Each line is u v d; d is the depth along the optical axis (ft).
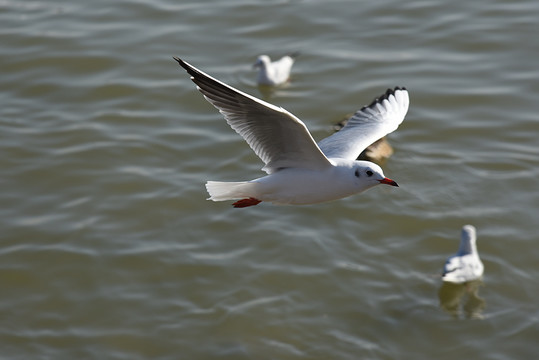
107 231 55.93
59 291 51.49
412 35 77.61
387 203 58.34
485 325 48.93
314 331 48.55
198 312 49.93
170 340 48.16
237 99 31.40
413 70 72.49
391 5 82.38
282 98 69.67
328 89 70.54
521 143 63.98
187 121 67.15
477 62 73.41
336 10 81.92
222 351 47.42
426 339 48.14
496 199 58.70
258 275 52.37
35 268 52.95
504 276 52.54
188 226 56.49
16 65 73.56
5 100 69.41
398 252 54.29
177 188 59.77
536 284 51.96
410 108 67.87
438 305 50.34
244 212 57.77
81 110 68.33
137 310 50.16
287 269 52.75
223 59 75.10
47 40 77.00
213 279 52.11
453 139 64.69
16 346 47.85
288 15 81.25
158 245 54.85
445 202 58.49
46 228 56.08
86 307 50.47
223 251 54.29
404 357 47.03
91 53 75.15
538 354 46.85
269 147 33.27
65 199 58.80
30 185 60.03
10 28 78.89
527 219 56.90
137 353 47.50
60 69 73.20
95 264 53.26
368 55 74.90
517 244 55.01
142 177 60.75
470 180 60.39
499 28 77.92
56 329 49.06
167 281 52.11
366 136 38.52
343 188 33.53
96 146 63.82
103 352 47.50
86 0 84.02
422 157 62.69
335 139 38.75
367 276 52.34
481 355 47.03
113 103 69.10
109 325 49.24
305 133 31.19
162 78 72.23
